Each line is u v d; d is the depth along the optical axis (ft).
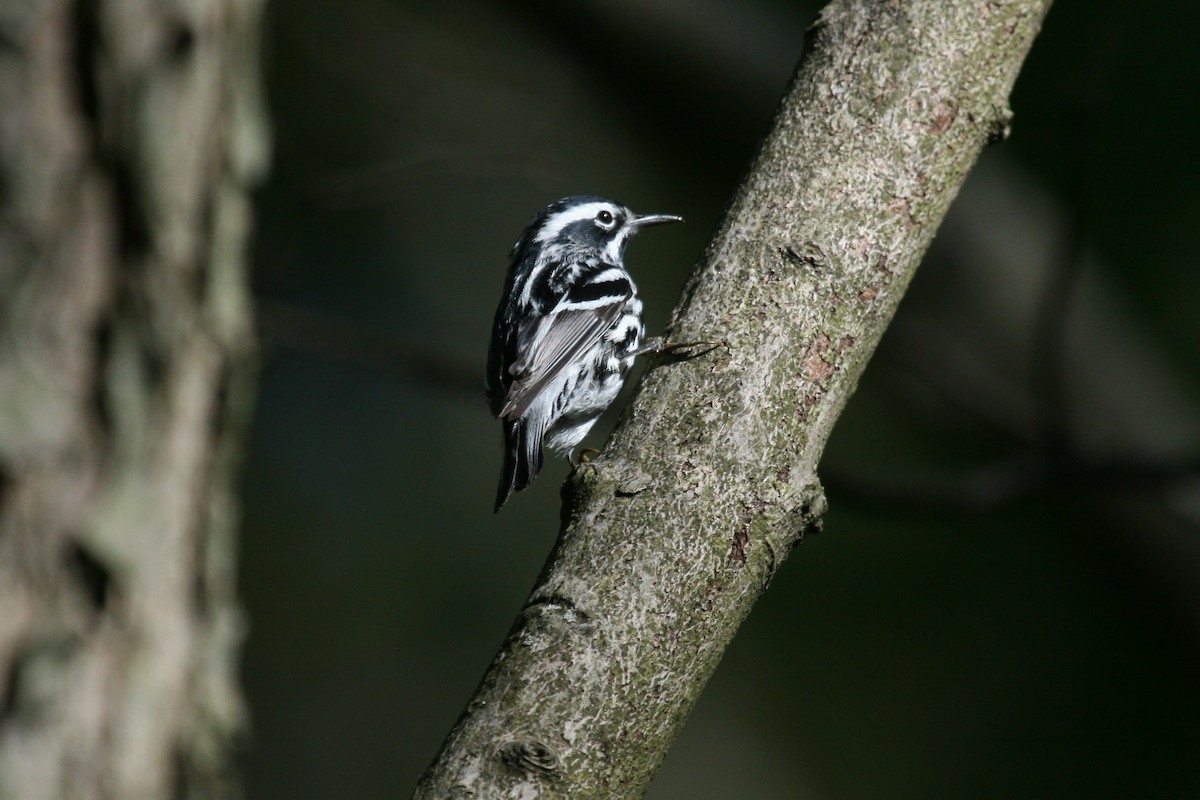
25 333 12.21
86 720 12.42
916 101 19.61
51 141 12.30
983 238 44.42
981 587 46.68
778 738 47.11
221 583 13.94
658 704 15.75
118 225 12.66
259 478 53.11
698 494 16.83
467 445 55.36
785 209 19.03
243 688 51.42
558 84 46.32
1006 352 44.11
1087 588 45.83
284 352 38.09
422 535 53.93
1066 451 34.12
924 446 47.91
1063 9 43.98
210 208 13.55
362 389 54.95
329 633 52.70
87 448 12.48
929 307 43.83
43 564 12.26
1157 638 44.55
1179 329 44.04
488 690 15.48
